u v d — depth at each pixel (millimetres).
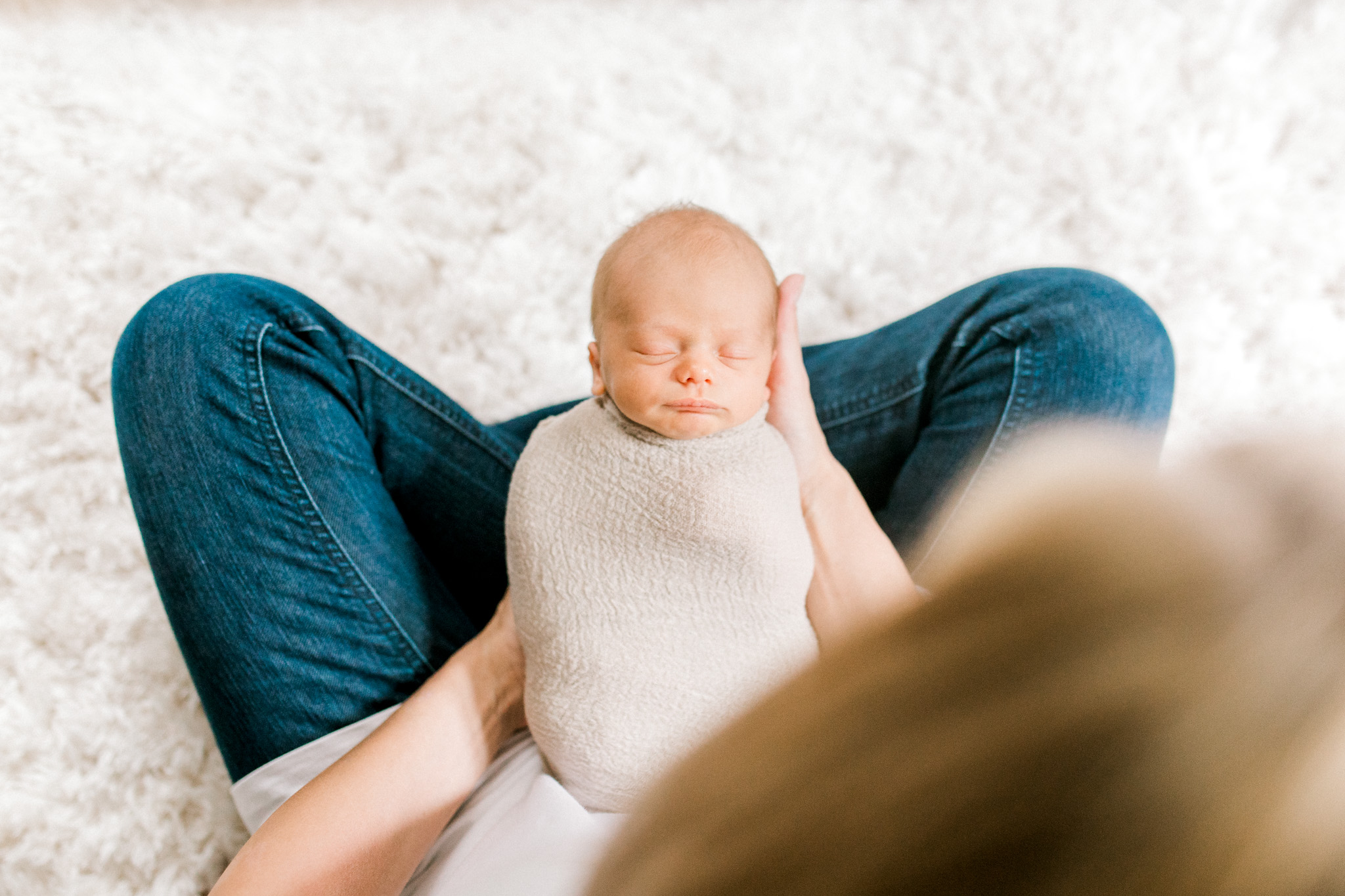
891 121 1103
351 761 532
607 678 543
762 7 1122
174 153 1039
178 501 634
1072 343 689
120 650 888
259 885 471
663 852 184
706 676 546
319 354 675
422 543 773
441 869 518
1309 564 166
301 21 1096
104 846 828
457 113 1079
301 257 1027
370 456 701
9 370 963
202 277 685
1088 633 166
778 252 1066
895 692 176
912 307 1061
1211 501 185
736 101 1101
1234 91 1097
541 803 500
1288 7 1105
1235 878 141
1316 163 1094
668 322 555
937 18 1123
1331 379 1048
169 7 1080
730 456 562
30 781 839
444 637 691
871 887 158
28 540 917
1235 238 1075
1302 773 145
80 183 1016
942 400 732
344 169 1054
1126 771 151
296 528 640
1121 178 1091
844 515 666
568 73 1100
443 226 1049
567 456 579
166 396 637
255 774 625
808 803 170
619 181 1069
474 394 1013
